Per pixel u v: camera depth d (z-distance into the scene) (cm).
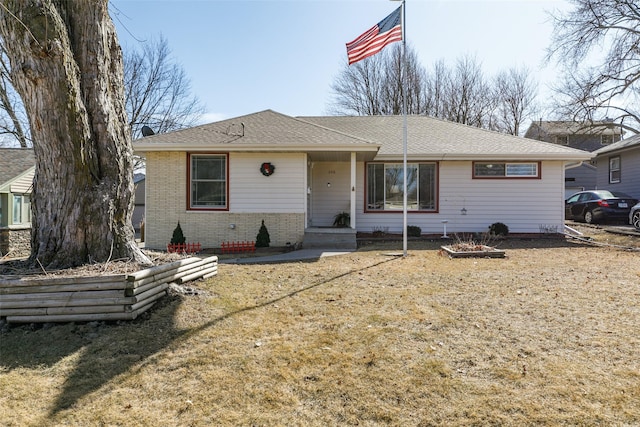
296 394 250
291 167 1013
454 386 254
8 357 304
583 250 884
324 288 511
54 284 362
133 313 365
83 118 424
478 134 1320
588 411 223
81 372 280
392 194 1199
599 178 2066
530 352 303
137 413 230
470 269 639
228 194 1016
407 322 373
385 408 233
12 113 1905
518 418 219
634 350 301
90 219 430
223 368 284
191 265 506
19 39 381
